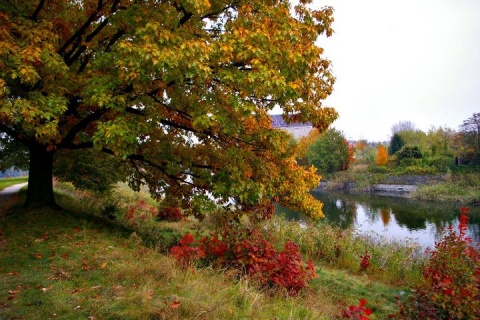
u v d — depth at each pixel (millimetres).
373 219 25984
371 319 6719
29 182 9367
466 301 5340
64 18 7777
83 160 12461
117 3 7543
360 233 17406
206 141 9297
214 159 8930
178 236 10383
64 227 8023
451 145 48906
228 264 6965
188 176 9484
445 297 5418
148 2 7141
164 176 10008
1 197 14195
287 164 9500
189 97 7258
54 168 13250
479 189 33781
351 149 57438
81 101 8492
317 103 8398
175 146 9266
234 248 7168
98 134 6523
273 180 8758
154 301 4523
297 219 22516
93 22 8422
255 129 8664
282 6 7660
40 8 7195
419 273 10008
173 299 4535
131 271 5512
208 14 8078
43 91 6859
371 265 11055
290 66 6738
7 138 12430
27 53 5762
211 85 7473
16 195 14695
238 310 4723
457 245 6785
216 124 6895
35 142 9055
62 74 6707
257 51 6312
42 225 7980
